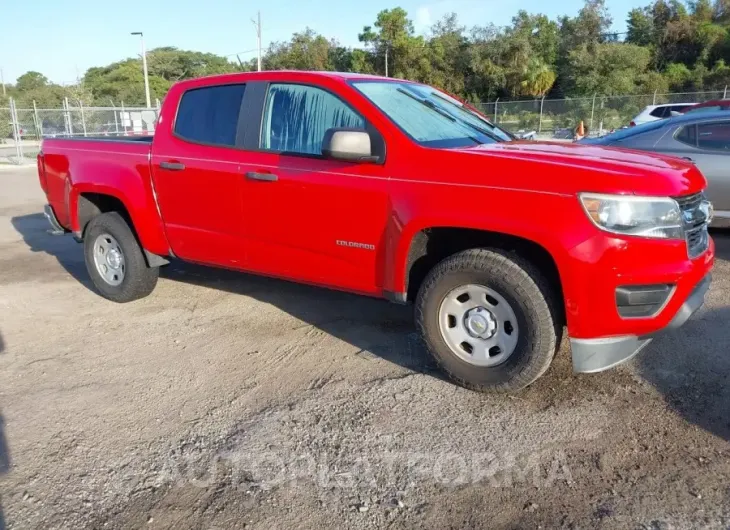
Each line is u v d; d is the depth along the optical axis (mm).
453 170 3518
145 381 3963
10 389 3885
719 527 2547
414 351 4332
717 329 4523
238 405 3627
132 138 5605
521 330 3418
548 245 3219
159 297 5660
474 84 47125
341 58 54562
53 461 3107
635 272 3148
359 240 3887
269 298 5559
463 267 3510
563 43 45875
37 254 7566
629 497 2744
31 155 25531
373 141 3826
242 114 4449
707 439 3154
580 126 24328
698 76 43500
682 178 3375
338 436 3271
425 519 2648
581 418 3383
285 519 2664
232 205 4449
